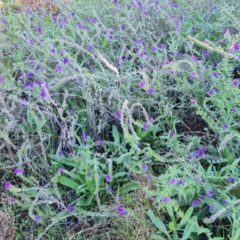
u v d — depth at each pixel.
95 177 2.23
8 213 2.37
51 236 2.30
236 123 2.42
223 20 3.41
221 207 2.04
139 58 3.04
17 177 2.69
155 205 2.21
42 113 2.58
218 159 2.38
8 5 4.30
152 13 3.74
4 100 2.88
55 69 3.02
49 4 4.39
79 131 2.88
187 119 2.88
